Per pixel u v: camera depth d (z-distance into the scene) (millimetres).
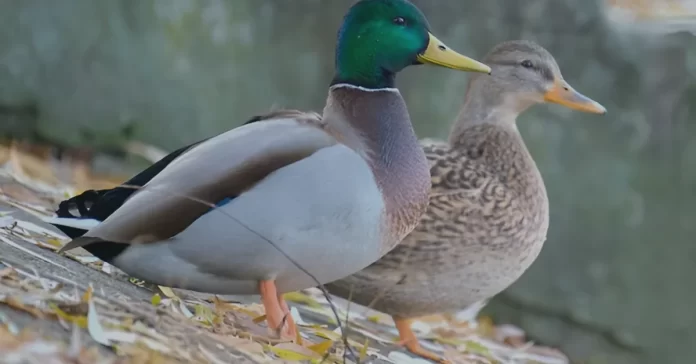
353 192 6875
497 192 9148
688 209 13461
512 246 9180
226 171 6668
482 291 9188
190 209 6625
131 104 13750
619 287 13461
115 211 6664
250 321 7398
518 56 10000
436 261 8875
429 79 13961
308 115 7371
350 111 7363
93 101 13609
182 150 7125
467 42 14000
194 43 13992
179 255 6766
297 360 6781
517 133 9891
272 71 14297
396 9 7664
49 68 13438
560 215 13430
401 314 9195
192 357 6035
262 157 6730
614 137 13500
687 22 14398
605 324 13430
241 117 14195
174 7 13883
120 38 13688
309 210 6746
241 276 6941
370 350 8367
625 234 13469
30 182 10672
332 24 14469
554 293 13414
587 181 13453
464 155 9625
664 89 13516
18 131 13445
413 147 7398
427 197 7453
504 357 10719
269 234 6707
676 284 13453
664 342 13453
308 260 6895
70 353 5402
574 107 10094
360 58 7594
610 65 13609
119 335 5898
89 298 6113
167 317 6516
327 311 9438
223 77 14109
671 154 13484
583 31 13695
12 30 13273
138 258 6820
